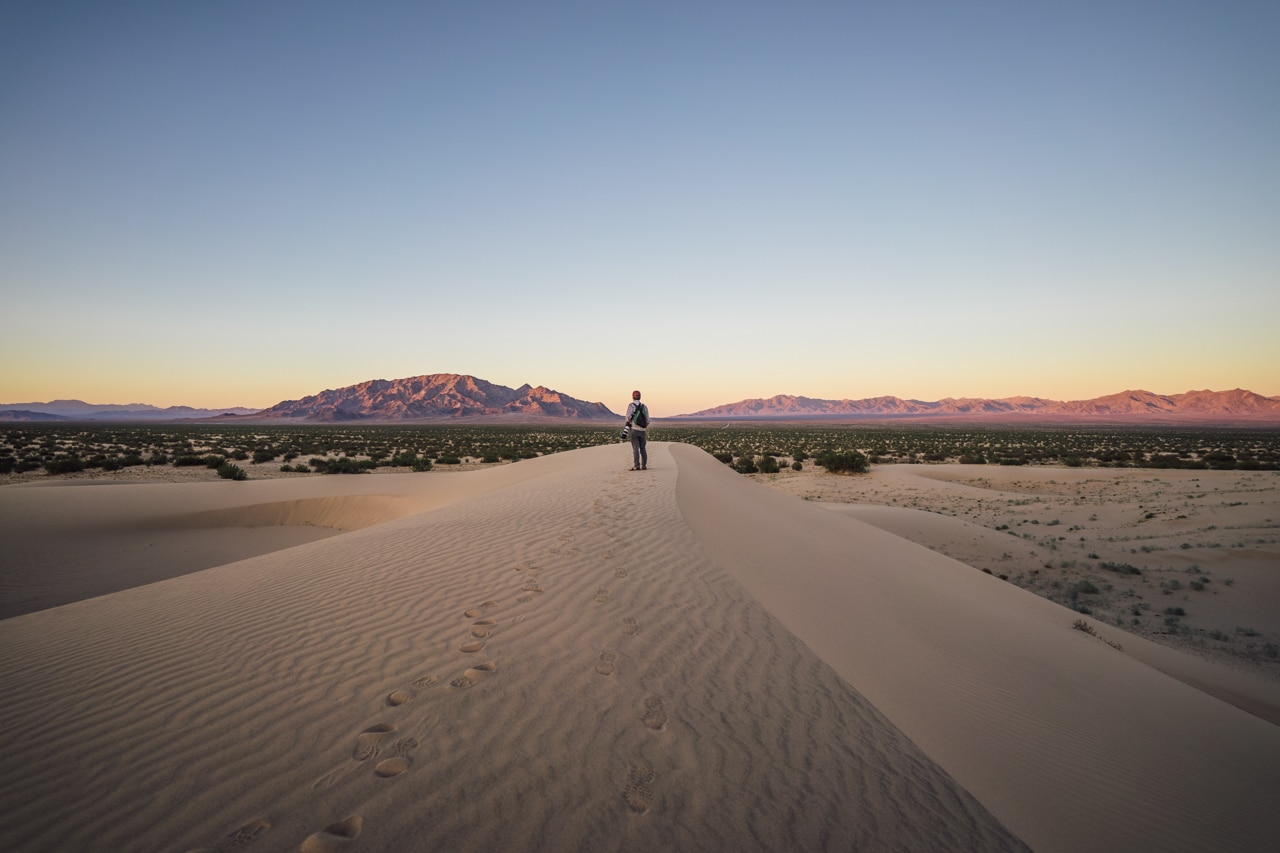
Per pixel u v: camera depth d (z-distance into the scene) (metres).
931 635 5.97
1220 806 3.49
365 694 3.45
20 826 2.32
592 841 2.31
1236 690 7.12
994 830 2.63
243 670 3.79
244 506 17.33
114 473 27.72
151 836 2.28
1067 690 5.20
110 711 3.27
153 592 5.89
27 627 4.81
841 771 2.92
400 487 21.31
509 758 2.83
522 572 6.07
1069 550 15.66
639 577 5.91
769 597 5.91
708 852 2.28
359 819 2.38
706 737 3.10
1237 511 17.55
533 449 54.00
